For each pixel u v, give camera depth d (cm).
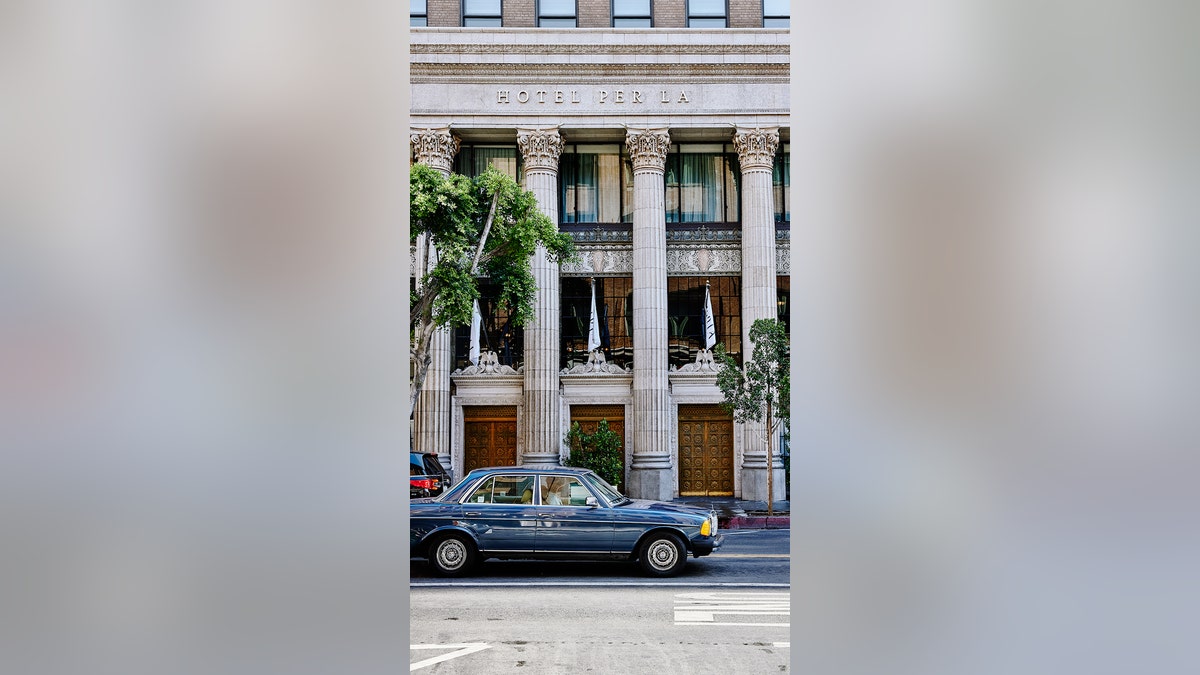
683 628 723
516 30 2166
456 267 1791
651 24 2247
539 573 1005
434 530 982
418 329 1856
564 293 2242
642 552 980
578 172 2278
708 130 2195
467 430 2184
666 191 2283
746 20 2241
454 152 2191
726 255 2241
